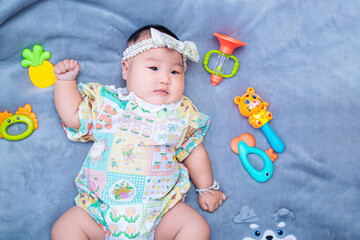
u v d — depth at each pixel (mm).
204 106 1684
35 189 1534
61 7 1590
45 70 1575
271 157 1665
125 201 1374
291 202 1648
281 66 1721
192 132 1565
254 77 1714
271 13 1718
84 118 1445
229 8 1694
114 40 1634
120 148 1378
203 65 1696
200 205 1586
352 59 1726
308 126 1695
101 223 1383
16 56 1567
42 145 1560
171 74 1452
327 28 1732
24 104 1564
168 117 1459
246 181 1656
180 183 1497
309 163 1671
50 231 1519
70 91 1458
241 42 1600
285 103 1706
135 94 1450
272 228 1618
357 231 1633
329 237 1625
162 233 1433
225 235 1595
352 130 1698
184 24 1676
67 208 1544
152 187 1392
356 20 1722
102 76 1623
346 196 1658
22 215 1511
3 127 1517
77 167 1570
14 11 1527
